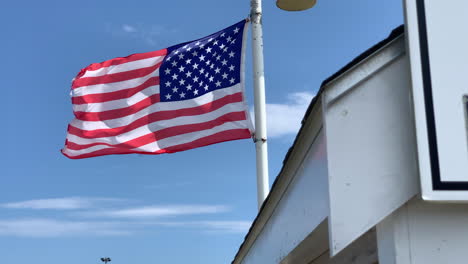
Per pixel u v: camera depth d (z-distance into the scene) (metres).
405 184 2.72
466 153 2.69
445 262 2.68
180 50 9.66
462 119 2.72
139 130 9.61
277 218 4.54
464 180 2.67
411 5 2.83
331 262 4.34
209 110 9.12
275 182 4.13
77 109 10.05
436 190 2.66
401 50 2.86
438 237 2.71
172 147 9.30
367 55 2.83
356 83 2.81
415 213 2.74
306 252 4.19
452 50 2.78
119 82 9.98
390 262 2.75
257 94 8.83
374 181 2.73
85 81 10.08
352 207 2.70
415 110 2.73
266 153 8.58
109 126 9.91
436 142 2.70
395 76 2.83
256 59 8.95
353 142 2.76
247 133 8.80
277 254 4.59
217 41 9.38
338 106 2.79
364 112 2.79
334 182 2.73
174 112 9.39
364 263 3.75
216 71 9.23
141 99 9.73
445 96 2.74
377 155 2.75
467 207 2.73
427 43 2.79
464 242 2.70
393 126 2.78
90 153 9.95
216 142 8.92
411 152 2.75
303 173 3.46
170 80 9.55
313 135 3.15
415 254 2.70
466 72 2.76
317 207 3.11
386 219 2.81
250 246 6.34
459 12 2.82
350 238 2.67
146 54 9.95
